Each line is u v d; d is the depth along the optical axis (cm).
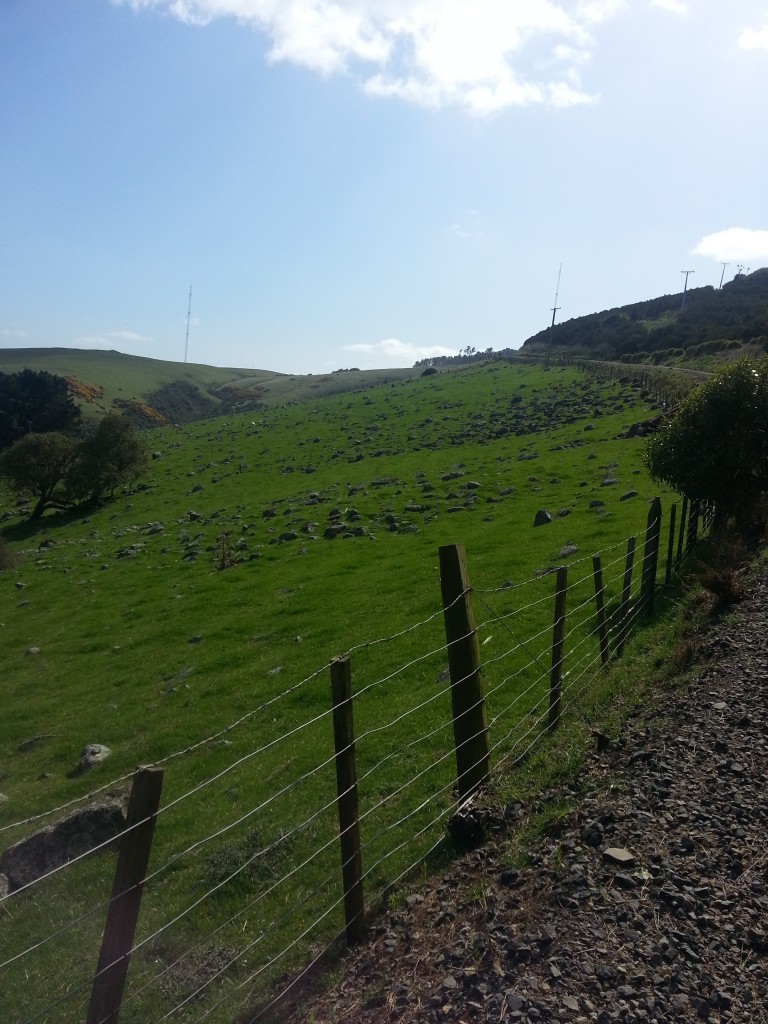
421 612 2150
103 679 2214
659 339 9919
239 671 1991
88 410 12838
